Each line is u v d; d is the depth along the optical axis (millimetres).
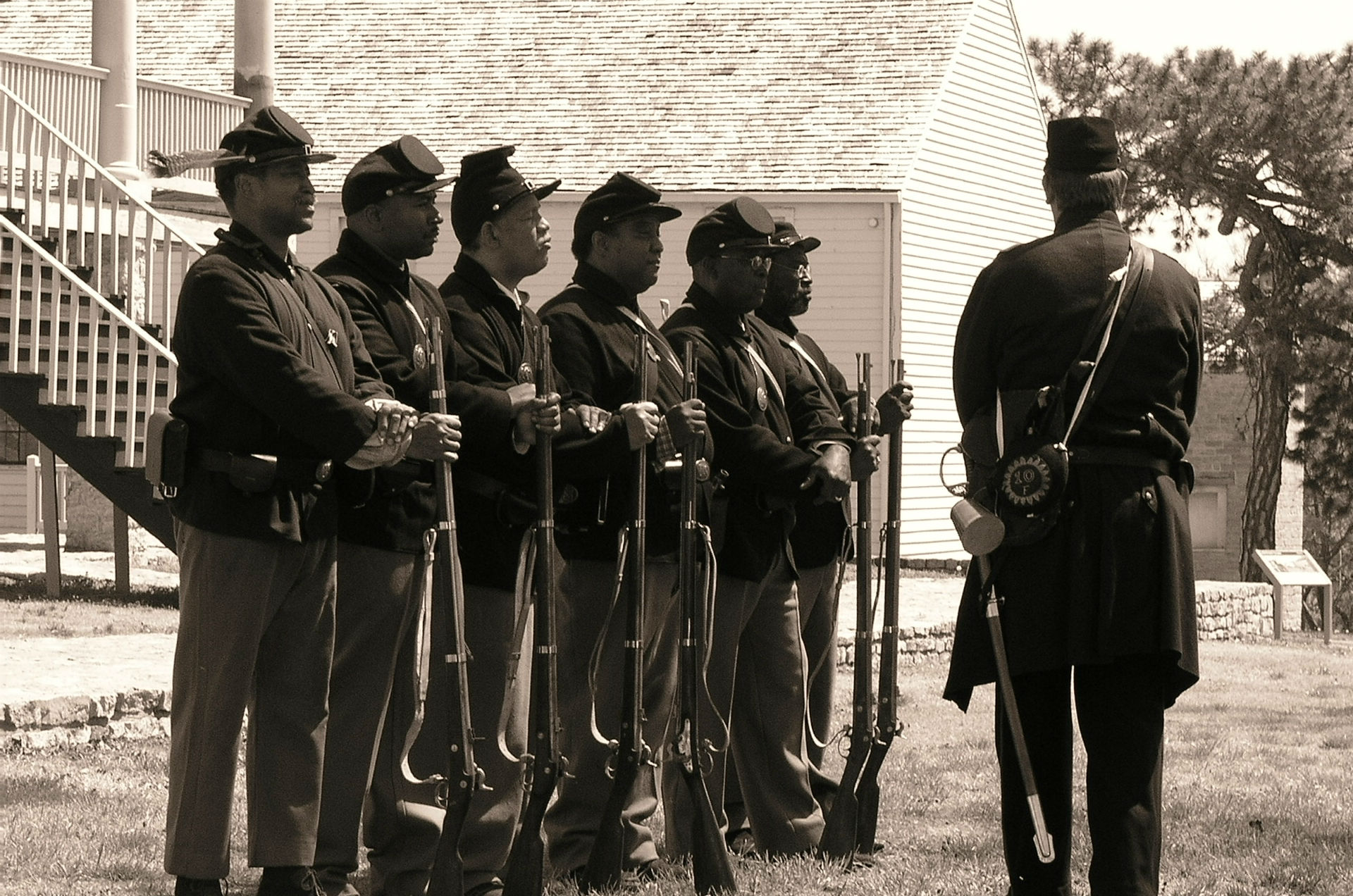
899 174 28094
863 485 7160
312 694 5695
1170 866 7332
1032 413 5379
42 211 15789
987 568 5434
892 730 7133
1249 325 35531
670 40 31766
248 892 6332
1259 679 15891
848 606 17203
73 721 9344
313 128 31062
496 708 6148
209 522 5496
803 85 30188
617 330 6637
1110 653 5262
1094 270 5430
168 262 15703
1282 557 22641
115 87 18969
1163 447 5406
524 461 6105
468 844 6133
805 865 6914
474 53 32375
